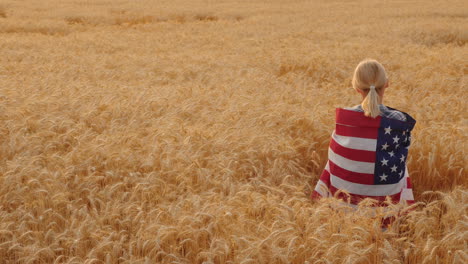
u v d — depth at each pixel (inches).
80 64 428.8
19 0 1454.2
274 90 319.3
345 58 455.5
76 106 256.2
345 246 114.4
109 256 119.9
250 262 114.1
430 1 1497.3
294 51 487.8
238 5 1390.3
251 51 530.6
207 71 398.0
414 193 179.0
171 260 125.2
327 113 235.6
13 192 151.1
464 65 402.9
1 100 252.1
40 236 131.5
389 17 1045.2
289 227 119.6
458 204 130.3
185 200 143.1
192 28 850.1
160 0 1556.3
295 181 174.4
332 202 127.9
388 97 285.9
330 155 142.7
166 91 300.0
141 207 139.9
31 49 530.6
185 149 184.1
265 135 198.4
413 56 473.4
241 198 148.9
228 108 250.1
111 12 1162.6
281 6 1358.3
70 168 167.2
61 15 1026.1
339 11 1178.6
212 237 130.0
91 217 139.4
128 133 209.0
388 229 126.4
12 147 188.7
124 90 302.5
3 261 129.9
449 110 248.8
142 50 556.4
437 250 121.3
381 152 132.1
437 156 182.7
